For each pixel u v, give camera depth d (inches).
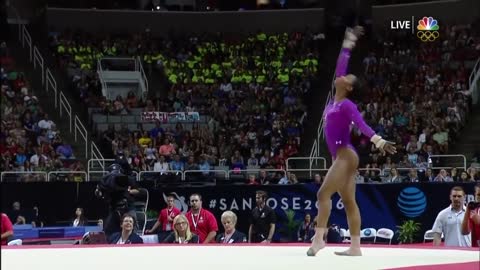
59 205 1483.8
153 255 550.3
